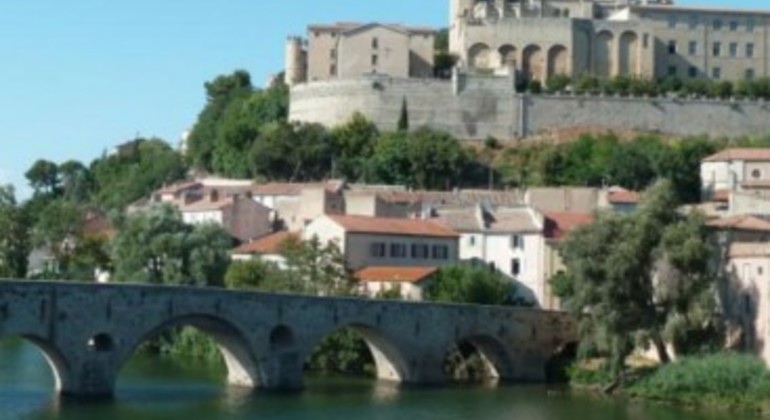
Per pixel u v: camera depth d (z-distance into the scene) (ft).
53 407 559.79
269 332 646.74
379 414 581.12
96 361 588.50
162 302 607.78
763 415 608.60
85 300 584.40
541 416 590.14
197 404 587.68
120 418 538.88
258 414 567.59
